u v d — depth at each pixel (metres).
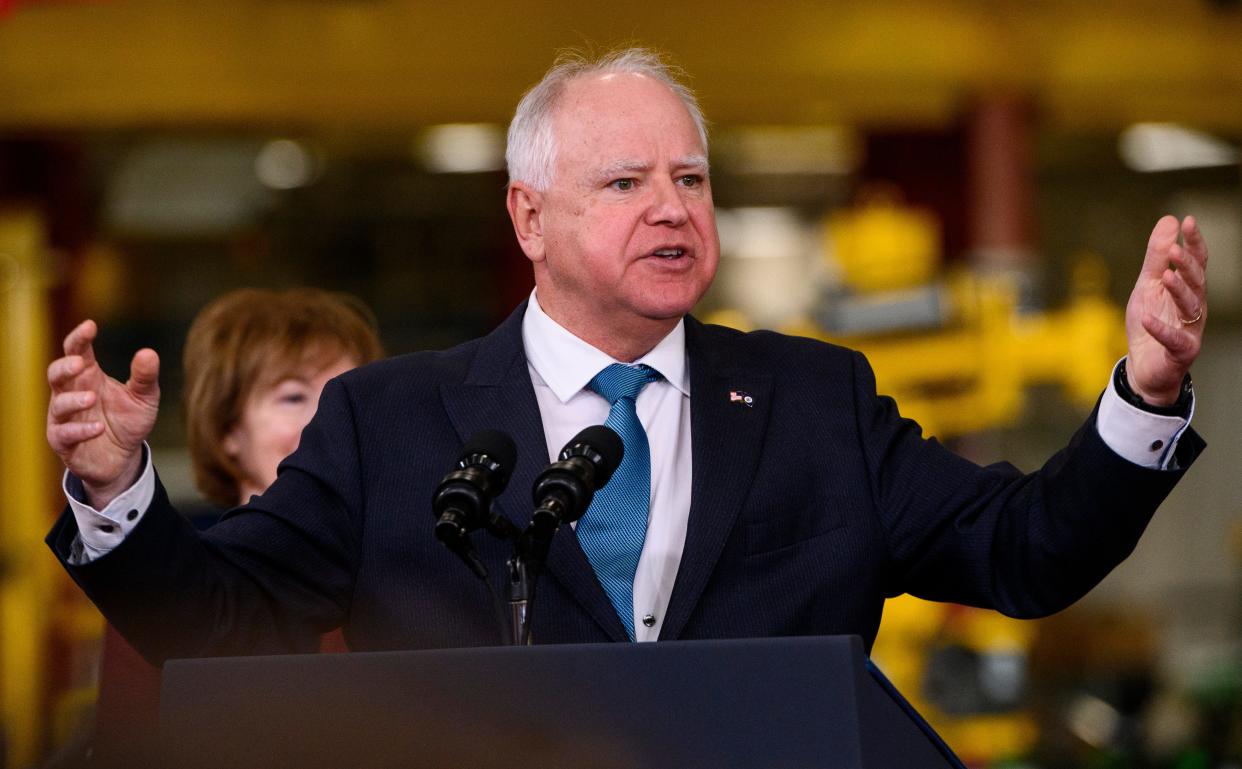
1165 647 34.31
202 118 24.92
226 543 6.40
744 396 6.78
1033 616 6.43
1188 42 26.08
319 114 25.00
